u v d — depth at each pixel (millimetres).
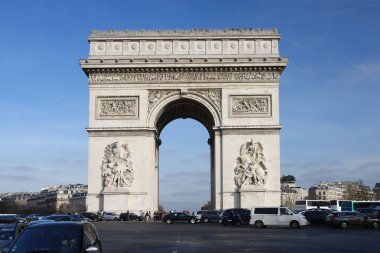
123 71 140000
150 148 138250
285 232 99938
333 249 63969
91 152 137750
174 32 141500
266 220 117000
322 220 129375
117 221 133000
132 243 71938
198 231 100312
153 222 134875
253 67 138750
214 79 139750
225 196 135500
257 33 140750
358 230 111000
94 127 138375
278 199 134250
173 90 140000
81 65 138375
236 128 137250
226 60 138375
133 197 135875
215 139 138000
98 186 136500
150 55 140500
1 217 66750
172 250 61719
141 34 141250
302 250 62438
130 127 138125
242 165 135500
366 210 136250
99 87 140000
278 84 139000
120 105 139500
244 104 138750
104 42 141375
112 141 138125
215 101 139375
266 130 137375
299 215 116750
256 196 134000
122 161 136875
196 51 140750
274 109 138000
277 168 135750
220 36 140625
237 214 123875
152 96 140000
